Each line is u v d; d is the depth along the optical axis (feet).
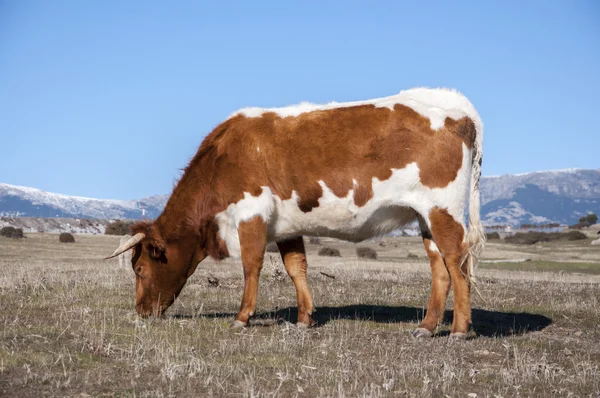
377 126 29.91
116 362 22.68
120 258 66.80
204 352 24.95
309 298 31.96
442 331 31.55
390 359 24.99
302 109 31.45
